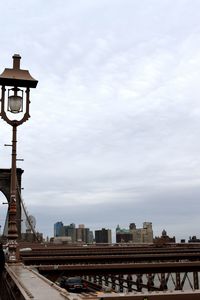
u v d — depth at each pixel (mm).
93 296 5605
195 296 5723
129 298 5586
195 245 48188
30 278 8734
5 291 11039
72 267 21125
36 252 36219
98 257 32094
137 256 33750
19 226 48219
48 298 5293
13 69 15219
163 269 23094
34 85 15203
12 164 15359
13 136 15320
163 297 5652
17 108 14992
